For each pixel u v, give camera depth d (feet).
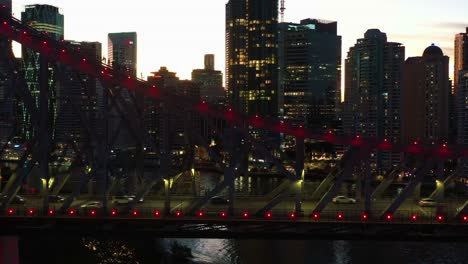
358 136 334.03
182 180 569.64
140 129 338.34
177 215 313.94
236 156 324.60
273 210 335.06
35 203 367.66
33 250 478.59
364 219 308.40
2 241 319.06
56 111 451.94
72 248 488.85
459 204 389.39
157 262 484.74
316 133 327.67
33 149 333.21
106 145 328.08
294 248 531.09
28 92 329.31
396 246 533.96
